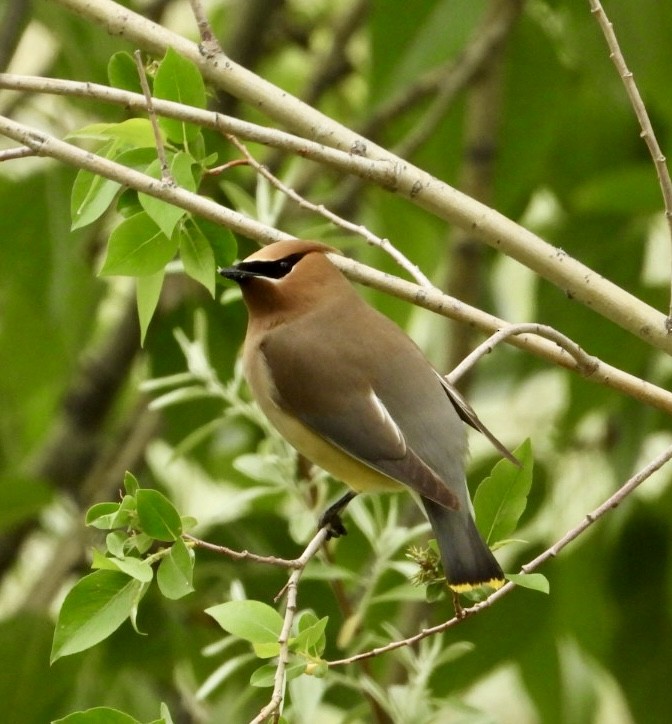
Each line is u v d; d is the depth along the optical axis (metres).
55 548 13.86
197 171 8.20
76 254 13.03
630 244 12.83
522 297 14.91
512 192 13.05
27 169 13.77
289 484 9.48
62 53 13.12
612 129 13.48
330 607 11.16
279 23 15.21
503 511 7.49
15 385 13.73
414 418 8.41
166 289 13.43
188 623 11.42
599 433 12.87
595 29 11.91
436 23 12.22
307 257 8.92
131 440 13.34
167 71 7.97
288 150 7.86
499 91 12.59
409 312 12.90
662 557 12.36
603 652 12.48
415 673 9.38
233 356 12.32
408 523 11.49
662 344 8.12
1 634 11.45
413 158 13.65
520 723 14.38
